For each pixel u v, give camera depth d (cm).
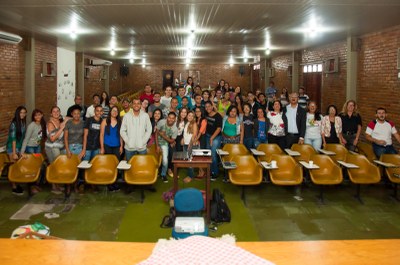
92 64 1644
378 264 220
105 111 910
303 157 724
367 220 544
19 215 557
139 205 603
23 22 786
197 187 701
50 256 227
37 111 681
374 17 723
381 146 715
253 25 822
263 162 649
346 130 781
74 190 670
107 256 227
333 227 518
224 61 2228
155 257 214
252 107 948
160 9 644
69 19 747
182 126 740
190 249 220
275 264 216
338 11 662
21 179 619
